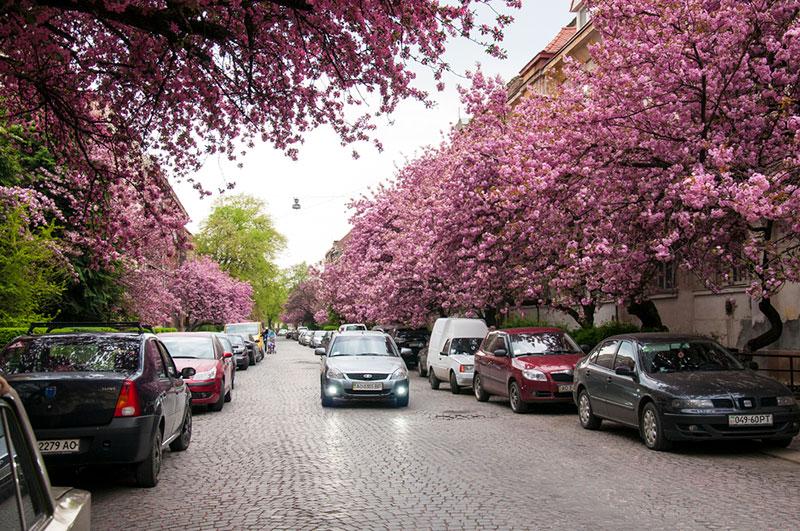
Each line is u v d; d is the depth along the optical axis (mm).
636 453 10469
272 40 9609
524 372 15672
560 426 13680
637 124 13461
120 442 7730
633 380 11398
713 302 21156
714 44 12656
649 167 13828
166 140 11492
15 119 11883
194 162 11797
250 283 75500
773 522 6492
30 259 17906
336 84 10133
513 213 16375
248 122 11195
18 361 8258
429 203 24031
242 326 43219
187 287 59875
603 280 15719
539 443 11477
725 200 10508
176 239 13133
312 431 13047
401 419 14828
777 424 10273
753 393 10320
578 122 13641
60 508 3094
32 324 9047
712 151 11016
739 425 10125
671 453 10445
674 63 12453
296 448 11109
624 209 14289
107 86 10617
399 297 32656
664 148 13258
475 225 18516
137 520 6855
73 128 11195
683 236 13469
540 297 21438
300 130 11133
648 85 12930
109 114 11539
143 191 12766
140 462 8133
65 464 7629
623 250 13477
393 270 32312
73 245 24188
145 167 12141
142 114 11117
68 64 9602
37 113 11672
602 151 13859
